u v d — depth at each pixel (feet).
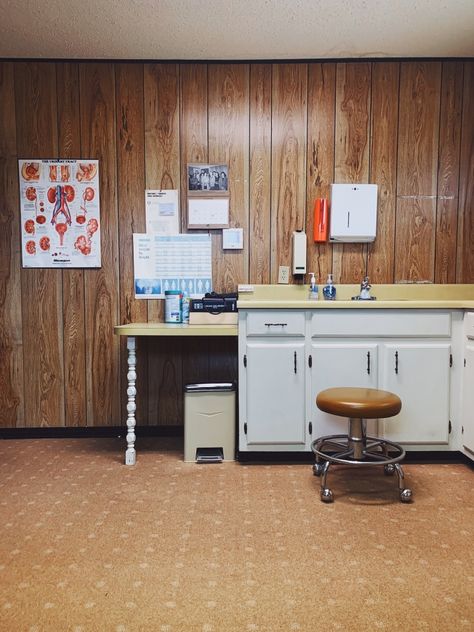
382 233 9.61
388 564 4.97
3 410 9.70
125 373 9.75
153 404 9.78
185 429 8.14
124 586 4.60
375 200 9.36
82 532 5.67
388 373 7.85
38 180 9.51
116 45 8.84
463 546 5.34
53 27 8.21
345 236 9.35
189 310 8.77
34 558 5.10
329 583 4.64
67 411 9.75
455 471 7.66
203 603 4.33
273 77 9.44
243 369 7.88
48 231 9.58
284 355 7.84
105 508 6.33
